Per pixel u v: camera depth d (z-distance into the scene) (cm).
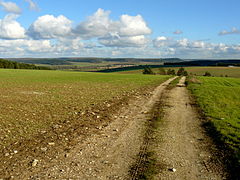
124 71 15400
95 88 3067
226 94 2605
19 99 1870
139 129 1039
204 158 721
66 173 608
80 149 781
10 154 724
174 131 1016
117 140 881
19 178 577
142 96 2272
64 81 4419
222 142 860
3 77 5219
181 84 4231
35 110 1415
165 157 725
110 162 682
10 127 1016
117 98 2072
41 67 17275
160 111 1476
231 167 657
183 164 676
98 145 823
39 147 789
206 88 3278
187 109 1573
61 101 1812
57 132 962
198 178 595
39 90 2634
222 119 1228
